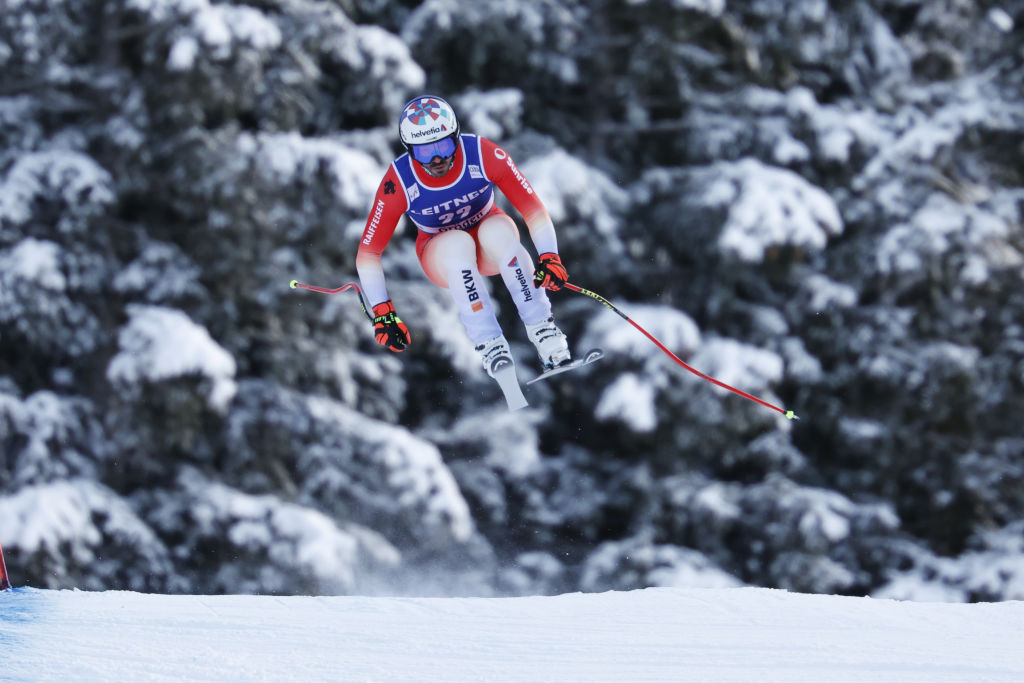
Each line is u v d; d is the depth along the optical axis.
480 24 54.94
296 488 53.75
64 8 48.91
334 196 49.53
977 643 17.94
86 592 22.02
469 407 60.12
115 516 46.25
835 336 58.50
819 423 59.47
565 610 20.62
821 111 57.66
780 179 52.06
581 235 54.44
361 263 20.67
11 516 43.56
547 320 20.66
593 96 60.56
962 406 59.19
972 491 58.53
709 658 16.69
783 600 21.53
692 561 53.97
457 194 20.09
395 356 59.16
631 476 56.91
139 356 45.72
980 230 55.62
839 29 60.66
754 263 55.91
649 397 51.62
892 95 63.03
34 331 47.06
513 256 20.53
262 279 52.47
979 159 60.66
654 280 58.97
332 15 50.28
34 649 16.70
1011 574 54.97
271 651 16.75
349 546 48.56
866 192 58.28
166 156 50.41
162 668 15.57
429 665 16.00
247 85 47.31
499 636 18.17
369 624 18.94
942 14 65.62
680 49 57.56
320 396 53.81
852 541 57.97
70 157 46.72
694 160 59.50
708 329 57.84
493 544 59.31
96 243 48.62
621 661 16.44
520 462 56.75
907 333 59.28
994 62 62.84
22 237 47.22
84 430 49.31
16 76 49.84
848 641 18.00
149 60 47.38
